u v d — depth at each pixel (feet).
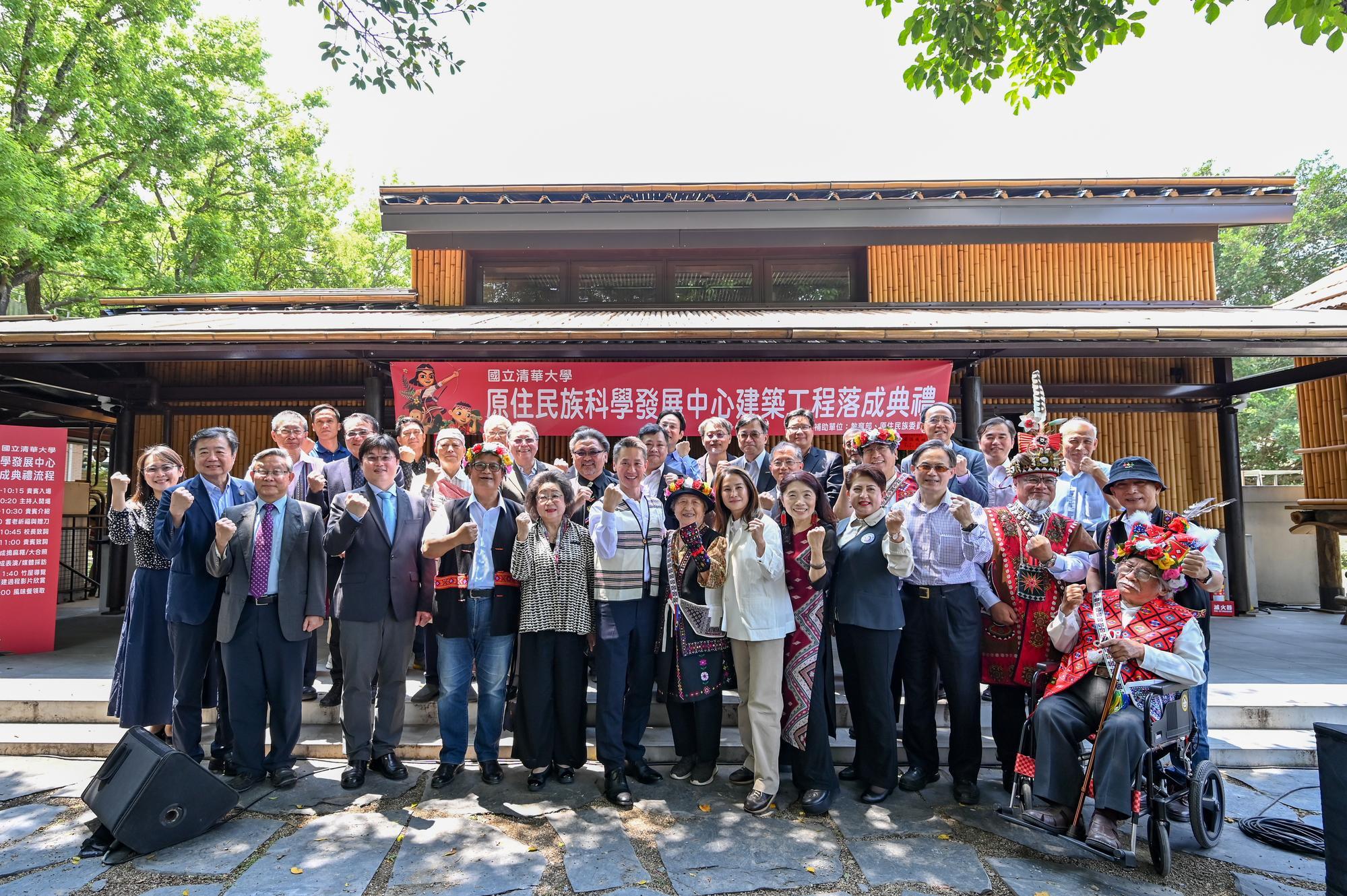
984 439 16.66
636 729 13.84
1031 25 17.26
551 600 13.28
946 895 10.14
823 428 22.80
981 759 14.58
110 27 46.03
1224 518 28.19
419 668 19.12
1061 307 28.60
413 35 16.98
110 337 20.04
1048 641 12.62
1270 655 20.36
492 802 12.98
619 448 13.64
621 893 10.11
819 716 12.82
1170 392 27.73
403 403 22.56
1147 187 29.32
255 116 62.13
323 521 14.42
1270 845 11.55
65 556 34.55
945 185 29.04
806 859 11.04
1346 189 75.72
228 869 10.71
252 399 28.12
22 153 38.47
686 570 13.38
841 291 30.22
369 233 85.35
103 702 16.02
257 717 13.50
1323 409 29.99
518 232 29.27
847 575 13.19
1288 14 13.44
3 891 10.12
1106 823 10.53
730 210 28.89
